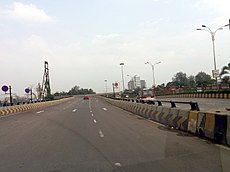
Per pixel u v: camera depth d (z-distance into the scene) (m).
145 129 14.91
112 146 10.24
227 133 9.52
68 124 18.75
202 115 11.70
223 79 69.62
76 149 9.87
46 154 9.14
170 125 15.85
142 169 6.99
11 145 11.04
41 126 17.80
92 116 25.25
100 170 7.04
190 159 7.84
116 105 44.69
